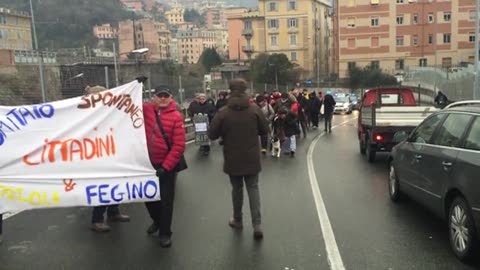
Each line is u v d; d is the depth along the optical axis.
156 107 5.99
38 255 5.62
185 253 5.59
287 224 6.68
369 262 5.23
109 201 5.96
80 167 5.93
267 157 13.75
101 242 6.04
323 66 110.00
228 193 8.76
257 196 6.16
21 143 5.84
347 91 79.62
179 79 20.84
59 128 5.91
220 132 6.25
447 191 5.56
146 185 5.97
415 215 7.07
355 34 86.12
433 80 38.00
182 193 8.82
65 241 6.11
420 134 7.01
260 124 6.23
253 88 40.03
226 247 5.77
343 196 8.42
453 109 6.23
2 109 5.80
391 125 12.02
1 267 5.26
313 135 20.83
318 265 5.18
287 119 13.73
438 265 5.12
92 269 5.16
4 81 13.27
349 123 28.89
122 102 5.96
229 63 105.06
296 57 101.69
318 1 106.00
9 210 5.84
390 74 81.88
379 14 84.69
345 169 11.41
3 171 5.82
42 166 5.88
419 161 6.61
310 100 24.53
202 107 14.64
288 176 10.51
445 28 82.56
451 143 5.78
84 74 15.56
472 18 81.44
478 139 5.20
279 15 101.94
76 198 5.92
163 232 5.84
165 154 5.90
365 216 7.05
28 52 30.88
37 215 7.38
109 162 5.95
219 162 12.80
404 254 5.45
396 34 84.31
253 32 104.06
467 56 81.94
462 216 5.20
